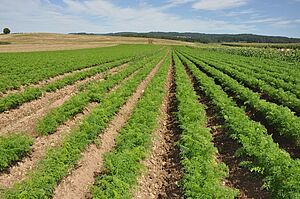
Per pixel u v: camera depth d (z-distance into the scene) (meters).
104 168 12.07
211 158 12.37
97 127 15.02
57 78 32.41
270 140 12.98
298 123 14.48
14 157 12.11
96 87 24.52
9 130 16.11
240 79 30.52
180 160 13.02
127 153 12.44
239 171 12.05
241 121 15.29
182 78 30.75
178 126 17.11
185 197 10.20
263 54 68.69
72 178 11.44
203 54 78.25
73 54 67.31
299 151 13.82
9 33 199.62
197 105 19.50
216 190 9.77
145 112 18.03
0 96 22.88
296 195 8.95
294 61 54.97
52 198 10.27
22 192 9.48
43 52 75.81
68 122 17.39
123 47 116.62
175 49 116.81
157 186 11.62
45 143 14.40
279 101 22.16
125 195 9.98
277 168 10.27
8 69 34.06
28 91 22.17
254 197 10.37
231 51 87.31
